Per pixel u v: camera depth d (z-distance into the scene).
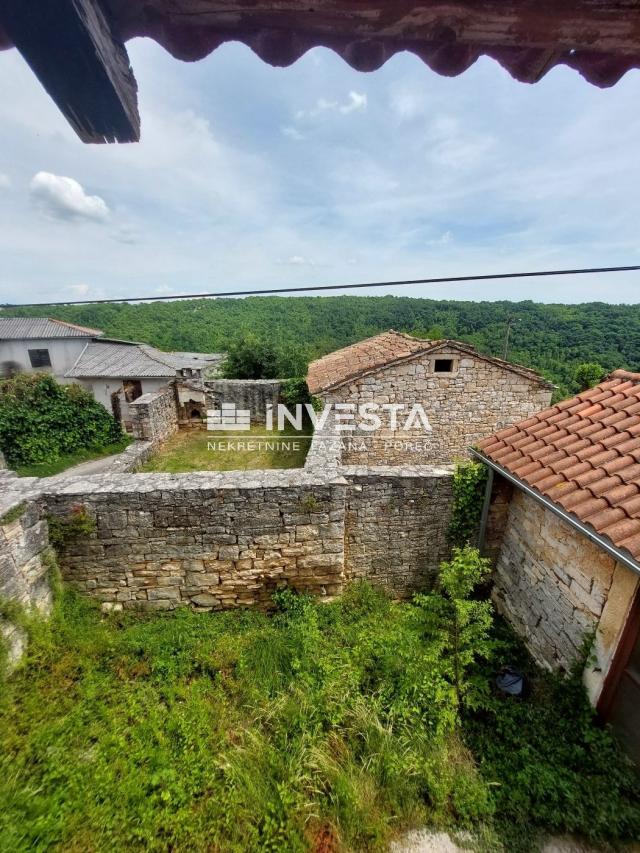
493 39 0.98
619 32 0.93
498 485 5.07
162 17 0.90
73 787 2.95
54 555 4.58
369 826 2.82
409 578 5.68
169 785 3.01
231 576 4.97
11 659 3.74
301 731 3.38
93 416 11.46
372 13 0.89
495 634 4.77
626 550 2.86
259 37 0.99
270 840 2.71
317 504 4.81
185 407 11.72
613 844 2.83
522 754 3.33
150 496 4.60
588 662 3.66
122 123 1.08
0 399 9.75
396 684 3.84
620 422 4.09
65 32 0.78
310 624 4.55
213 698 3.81
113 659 4.12
